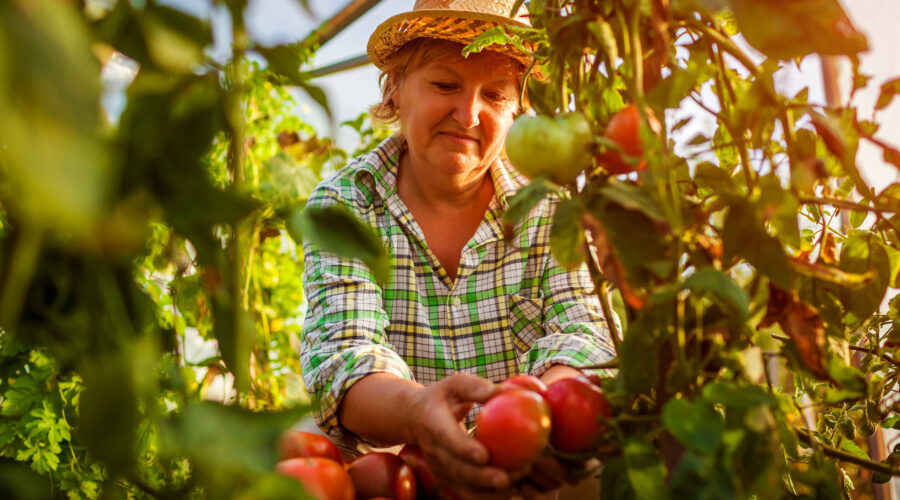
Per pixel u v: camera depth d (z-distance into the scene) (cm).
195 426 39
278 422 41
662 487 55
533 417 69
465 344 144
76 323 43
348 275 130
